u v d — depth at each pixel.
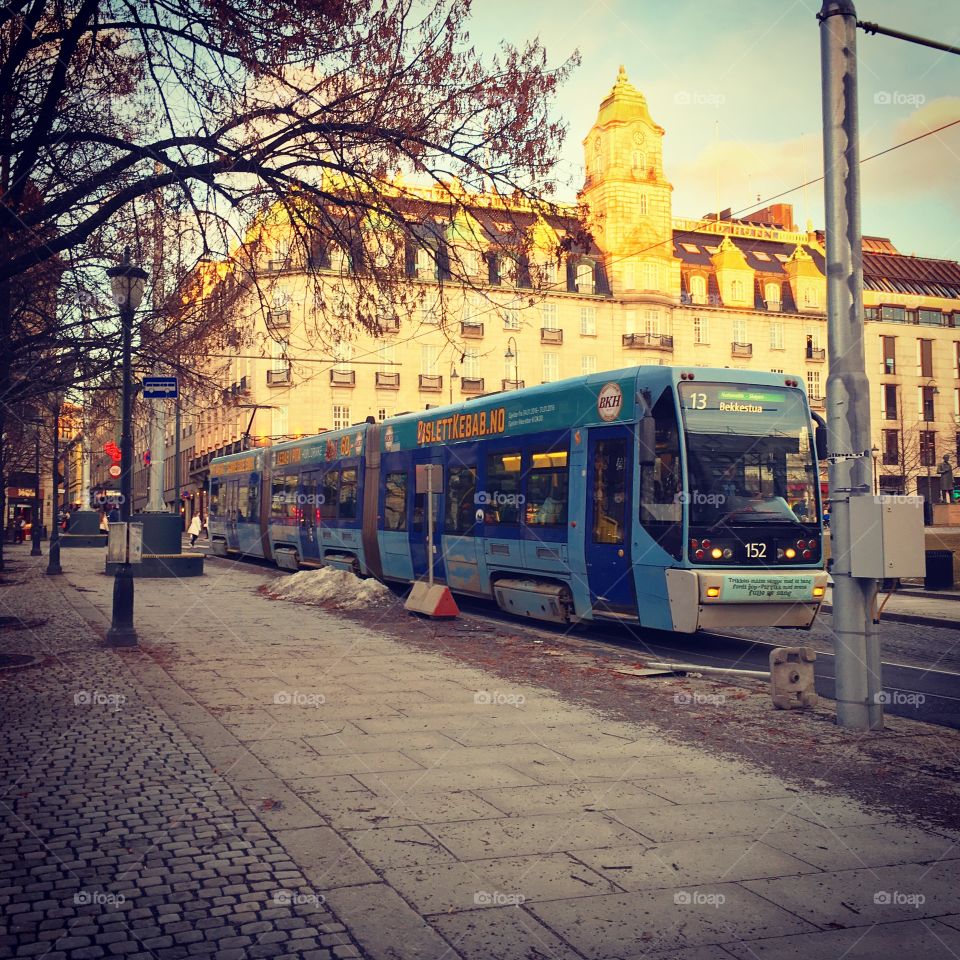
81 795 5.11
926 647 12.19
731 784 5.46
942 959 3.34
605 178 64.50
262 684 8.56
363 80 7.67
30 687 8.33
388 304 8.46
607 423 12.04
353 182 8.12
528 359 61.62
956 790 5.36
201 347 11.75
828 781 5.54
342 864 4.14
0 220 7.81
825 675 10.02
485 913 3.66
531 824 4.72
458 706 7.63
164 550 23.33
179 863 4.12
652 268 64.56
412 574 17.73
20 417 14.05
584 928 3.54
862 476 6.99
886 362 75.56
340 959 3.25
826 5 7.27
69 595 18.02
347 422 57.47
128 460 11.09
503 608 14.55
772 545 10.93
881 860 4.28
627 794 5.25
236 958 3.25
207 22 7.18
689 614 10.47
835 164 7.15
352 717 7.18
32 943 3.34
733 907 3.75
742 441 11.14
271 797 5.11
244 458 30.70
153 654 10.40
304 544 23.86
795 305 71.38
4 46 7.95
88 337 11.37
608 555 11.79
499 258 8.23
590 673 9.28
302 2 7.07
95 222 7.70
